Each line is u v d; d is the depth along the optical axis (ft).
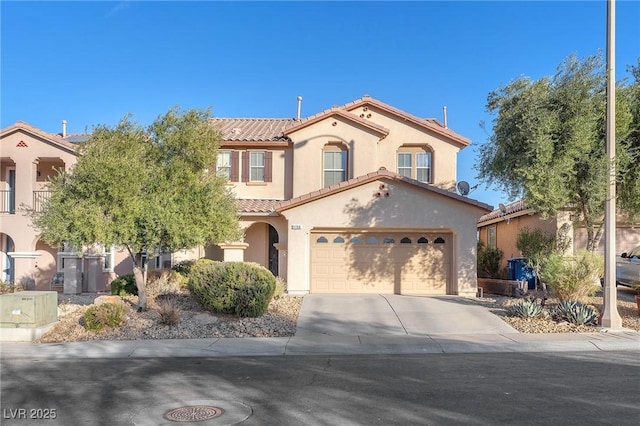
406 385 25.80
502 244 88.07
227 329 41.24
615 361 31.22
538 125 44.96
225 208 47.80
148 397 24.22
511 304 48.83
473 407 22.00
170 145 48.06
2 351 35.53
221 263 47.75
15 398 24.32
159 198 43.37
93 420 21.02
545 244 52.85
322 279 61.52
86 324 40.73
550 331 40.42
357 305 50.85
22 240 65.46
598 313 43.75
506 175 50.08
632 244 67.05
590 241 51.08
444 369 29.37
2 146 65.62
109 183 41.22
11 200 69.31
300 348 35.63
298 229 60.29
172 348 35.65
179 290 55.98
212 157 51.06
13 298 39.17
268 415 21.26
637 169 48.16
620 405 22.11
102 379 27.84
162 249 45.32
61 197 42.86
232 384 26.40
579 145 44.11
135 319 43.39
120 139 45.21
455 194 59.16
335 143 68.80
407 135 69.77
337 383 26.37
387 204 59.88
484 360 31.89
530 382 26.12
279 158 70.49
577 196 48.37
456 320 44.32
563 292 47.37
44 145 65.67
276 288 53.62
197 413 21.67
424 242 61.57
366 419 20.61
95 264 66.85
